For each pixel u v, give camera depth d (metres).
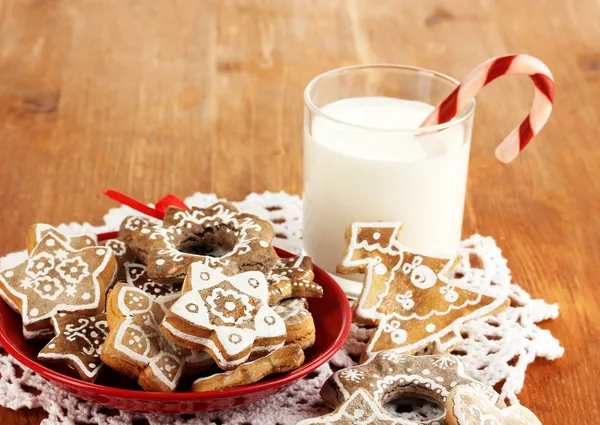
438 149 0.72
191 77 0.97
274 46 1.02
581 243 0.79
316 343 0.68
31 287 0.67
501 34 1.05
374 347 0.69
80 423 0.66
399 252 0.72
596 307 0.74
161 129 0.90
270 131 0.90
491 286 0.75
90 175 0.84
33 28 1.03
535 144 0.89
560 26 1.06
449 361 0.68
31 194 0.81
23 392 0.66
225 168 0.86
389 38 1.04
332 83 0.76
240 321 0.64
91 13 1.06
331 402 0.66
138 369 0.64
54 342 0.65
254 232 0.70
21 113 0.91
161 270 0.67
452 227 0.74
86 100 0.93
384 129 0.72
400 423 0.63
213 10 1.08
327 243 0.75
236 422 0.66
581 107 0.94
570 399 0.68
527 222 0.81
